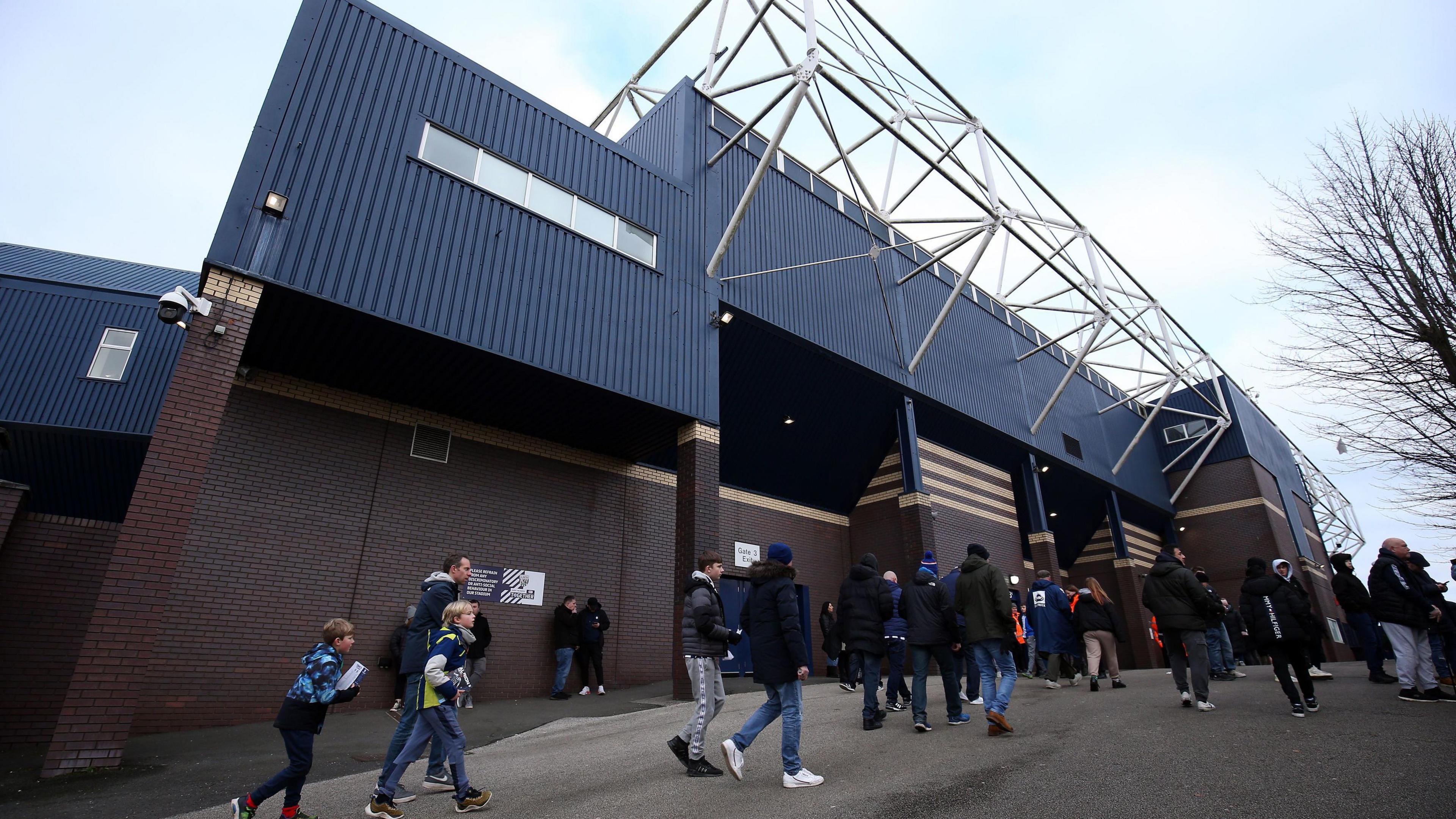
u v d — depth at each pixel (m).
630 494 17.42
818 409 20.39
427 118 12.85
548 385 13.56
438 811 5.75
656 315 15.23
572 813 5.49
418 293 11.80
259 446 12.35
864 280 21.50
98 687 7.92
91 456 14.48
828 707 10.70
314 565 12.32
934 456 23.33
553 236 13.98
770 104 16.52
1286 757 6.16
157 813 6.34
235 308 9.99
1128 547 30.77
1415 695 8.41
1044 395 28.20
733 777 6.30
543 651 14.71
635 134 19.80
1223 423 34.00
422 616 5.95
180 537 8.73
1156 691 10.66
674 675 13.53
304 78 11.59
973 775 6.13
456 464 14.66
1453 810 4.66
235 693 11.04
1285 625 8.04
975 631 7.84
